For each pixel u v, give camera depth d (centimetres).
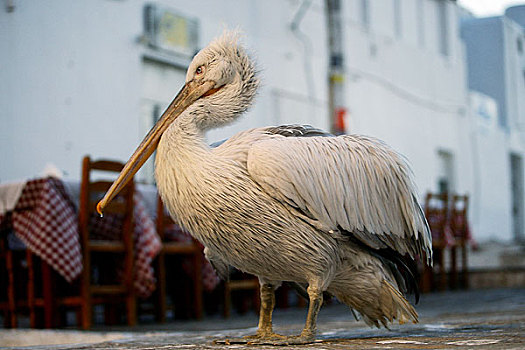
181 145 305
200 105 321
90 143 880
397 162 328
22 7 801
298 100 1251
